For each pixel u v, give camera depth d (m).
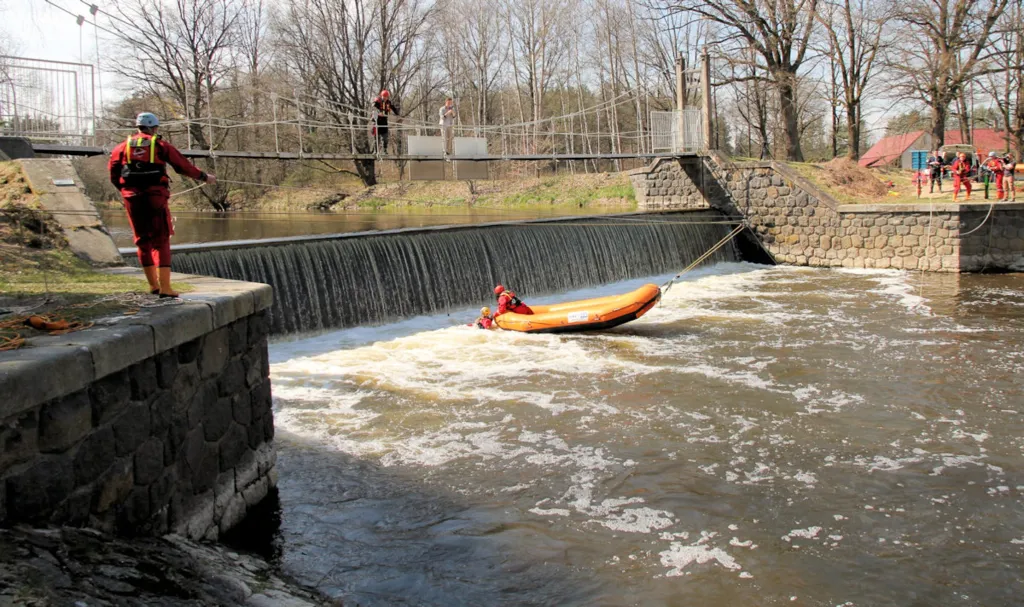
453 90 52.69
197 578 5.04
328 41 43.12
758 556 6.58
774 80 38.12
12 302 6.64
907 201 24.70
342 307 15.21
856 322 15.91
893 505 7.55
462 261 17.69
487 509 7.42
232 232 24.39
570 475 8.22
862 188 27.19
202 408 6.23
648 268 22.97
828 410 10.31
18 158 13.12
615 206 36.06
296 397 10.82
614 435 9.39
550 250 19.97
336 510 7.34
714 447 9.02
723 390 11.19
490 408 10.39
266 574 5.89
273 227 26.44
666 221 23.89
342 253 15.39
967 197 24.52
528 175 45.00
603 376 11.91
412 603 5.83
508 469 8.37
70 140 17.72
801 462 8.59
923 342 14.03
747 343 14.06
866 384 11.46
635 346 13.86
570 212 31.88
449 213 33.00
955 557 6.59
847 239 24.56
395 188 41.44
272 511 7.27
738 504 7.56
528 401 10.69
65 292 7.16
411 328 15.40
